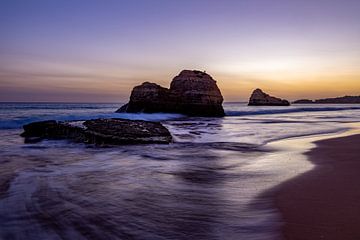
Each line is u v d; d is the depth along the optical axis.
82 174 10.01
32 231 5.56
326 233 5.12
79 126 18.59
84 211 6.47
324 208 6.29
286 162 11.52
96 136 16.98
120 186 8.46
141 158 13.08
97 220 5.99
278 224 5.56
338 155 12.63
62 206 6.79
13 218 6.14
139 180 9.13
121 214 6.29
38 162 12.17
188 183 8.70
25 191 7.98
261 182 8.59
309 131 24.33
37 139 19.05
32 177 9.55
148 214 6.26
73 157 13.33
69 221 5.96
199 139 19.45
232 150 15.11
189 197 7.36
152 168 10.95
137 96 45.44
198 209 6.51
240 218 5.96
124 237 5.26
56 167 11.20
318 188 7.76
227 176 9.51
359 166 10.40
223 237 5.15
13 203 7.01
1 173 10.12
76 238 5.28
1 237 5.33
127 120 21.00
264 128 27.34
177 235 5.29
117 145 16.55
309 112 71.06
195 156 13.44
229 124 32.22
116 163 11.94
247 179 9.02
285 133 23.05
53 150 15.19
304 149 14.73
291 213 6.06
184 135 21.33
